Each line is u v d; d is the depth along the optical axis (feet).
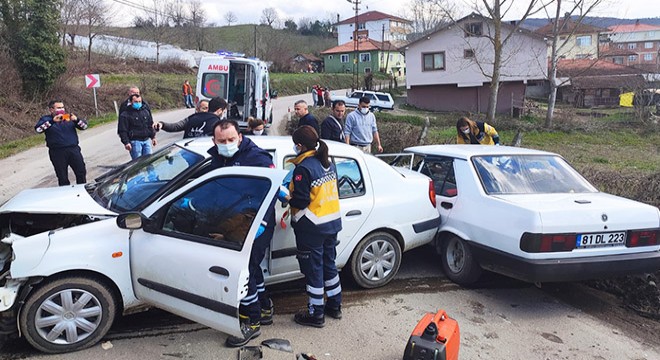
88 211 12.53
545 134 78.89
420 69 122.31
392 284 16.76
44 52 66.69
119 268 11.96
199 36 205.05
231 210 11.50
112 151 44.29
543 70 112.16
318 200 12.76
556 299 16.06
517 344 12.99
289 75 192.75
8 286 11.17
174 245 11.57
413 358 10.57
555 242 14.05
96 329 11.90
